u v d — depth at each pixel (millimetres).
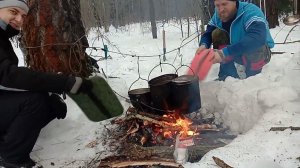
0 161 1558
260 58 2193
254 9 2162
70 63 2350
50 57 2291
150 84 1869
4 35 1520
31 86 1449
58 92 1496
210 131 1835
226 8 2164
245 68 2256
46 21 2246
